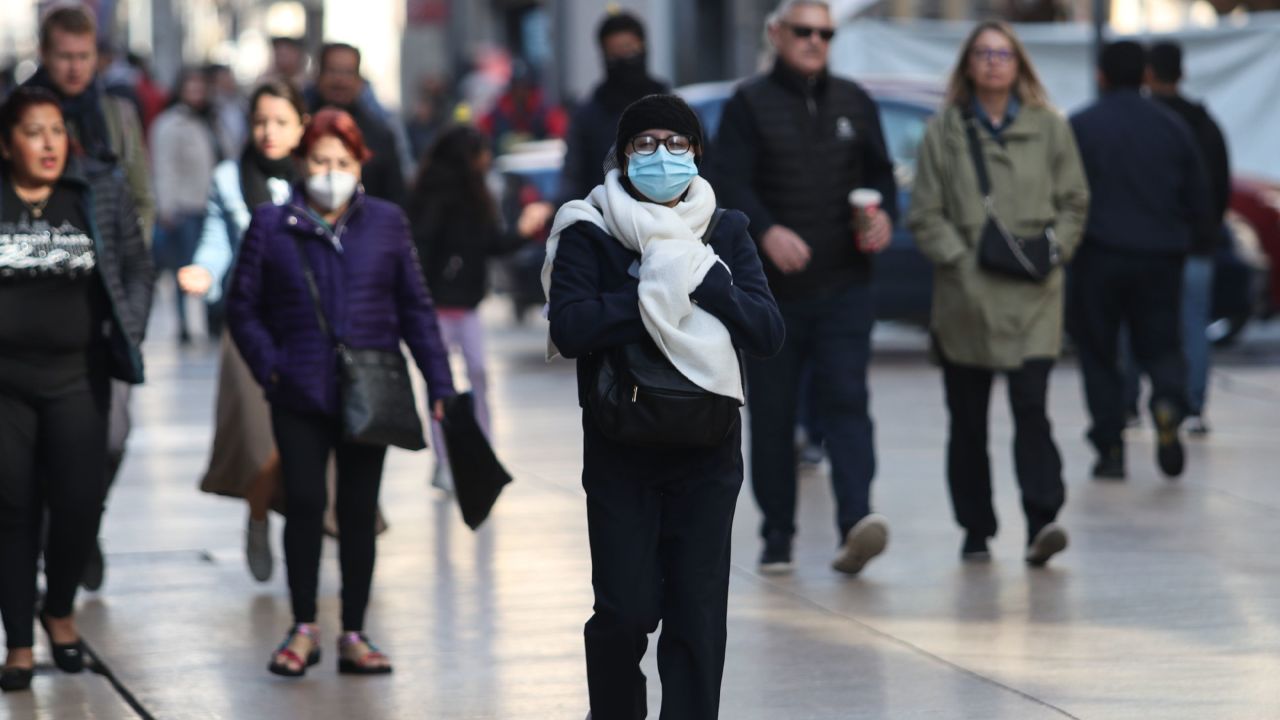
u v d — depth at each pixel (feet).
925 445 107.76
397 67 427.33
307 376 59.16
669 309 43.24
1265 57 174.70
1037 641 62.23
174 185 169.07
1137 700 54.90
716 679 45.44
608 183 44.88
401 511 88.33
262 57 518.78
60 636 60.70
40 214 58.95
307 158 60.34
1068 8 205.67
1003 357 73.82
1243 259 150.10
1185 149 94.07
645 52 91.56
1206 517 85.51
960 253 74.54
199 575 75.10
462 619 66.69
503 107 265.95
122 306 60.08
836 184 72.95
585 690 57.31
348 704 56.13
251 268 60.13
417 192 94.79
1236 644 61.57
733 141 73.20
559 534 82.12
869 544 71.41
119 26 382.63
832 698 55.57
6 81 211.41
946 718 53.36
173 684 58.70
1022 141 75.36
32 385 58.95
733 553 77.92
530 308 212.64
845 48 185.37
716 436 43.96
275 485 70.90
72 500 59.67
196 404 127.65
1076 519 85.30
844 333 73.00
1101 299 94.94
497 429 114.93
